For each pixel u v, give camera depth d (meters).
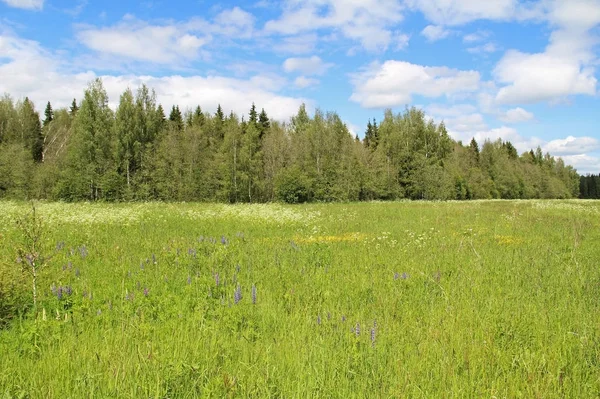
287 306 6.12
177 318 5.26
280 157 51.62
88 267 8.19
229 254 9.65
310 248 10.52
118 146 43.03
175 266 8.30
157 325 5.00
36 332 4.56
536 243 12.37
